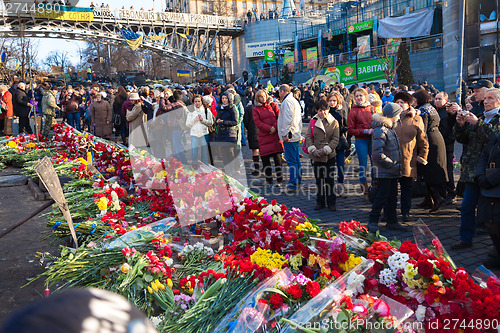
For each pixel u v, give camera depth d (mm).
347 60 35500
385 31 32500
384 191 5293
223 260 3383
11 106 14844
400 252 2652
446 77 26281
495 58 22938
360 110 6887
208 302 2818
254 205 3752
